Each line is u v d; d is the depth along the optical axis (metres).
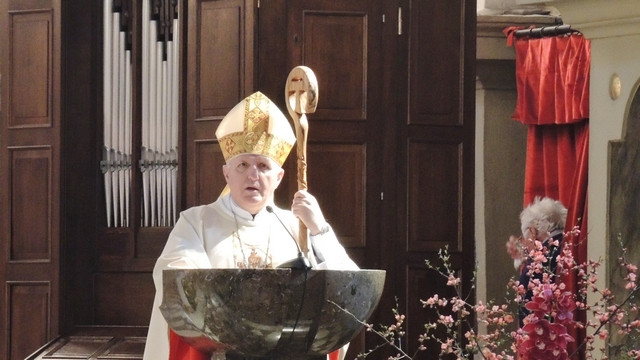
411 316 14.19
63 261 14.88
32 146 15.00
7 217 15.02
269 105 8.95
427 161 14.34
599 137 13.16
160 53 14.88
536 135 17.55
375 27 14.20
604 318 6.78
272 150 8.84
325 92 14.06
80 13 15.05
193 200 14.41
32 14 15.05
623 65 12.91
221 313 5.75
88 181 15.03
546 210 14.61
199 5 14.36
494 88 18.39
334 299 5.80
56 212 14.87
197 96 14.38
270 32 13.95
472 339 6.92
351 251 14.09
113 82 15.02
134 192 14.91
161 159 14.85
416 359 14.10
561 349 6.44
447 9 14.43
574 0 13.06
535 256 7.09
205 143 14.32
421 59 14.34
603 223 13.08
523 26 17.80
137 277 14.91
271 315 5.71
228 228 8.97
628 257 12.78
